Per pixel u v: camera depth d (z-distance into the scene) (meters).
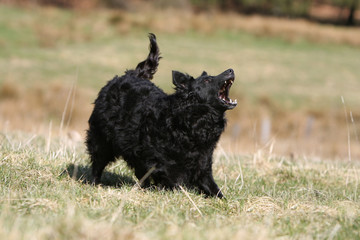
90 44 43.97
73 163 10.30
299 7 69.56
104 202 7.54
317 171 11.86
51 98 28.19
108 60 39.31
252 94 34.47
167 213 7.05
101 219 6.50
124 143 9.07
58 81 32.09
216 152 13.70
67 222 5.87
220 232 6.08
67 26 48.09
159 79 35.66
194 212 7.57
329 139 27.00
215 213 7.57
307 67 44.22
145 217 6.93
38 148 11.16
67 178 9.08
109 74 35.81
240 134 26.17
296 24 58.72
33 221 6.23
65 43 43.53
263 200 8.17
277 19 61.69
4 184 8.15
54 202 7.23
